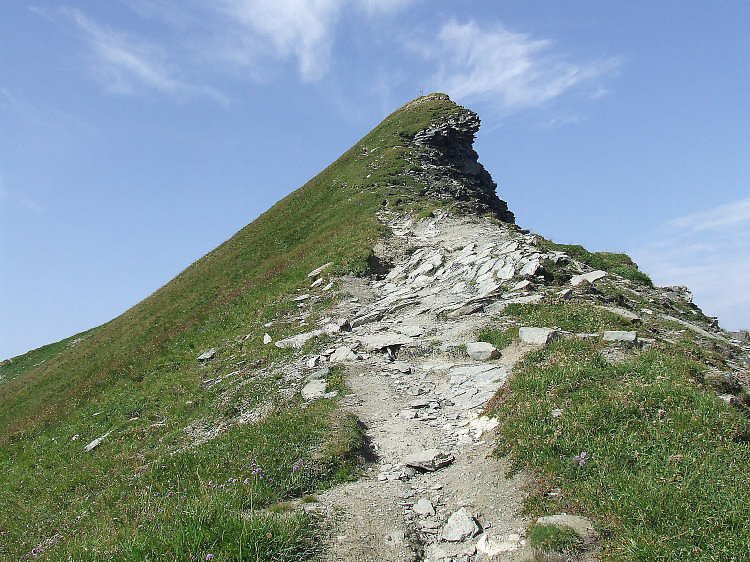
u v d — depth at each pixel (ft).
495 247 97.76
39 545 49.37
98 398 103.45
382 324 78.54
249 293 120.37
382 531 30.55
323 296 98.48
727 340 72.18
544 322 64.28
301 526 29.40
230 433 51.62
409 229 130.31
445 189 181.78
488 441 40.73
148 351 115.24
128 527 33.47
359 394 54.90
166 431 70.18
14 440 103.40
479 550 28.86
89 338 177.47
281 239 168.76
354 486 36.35
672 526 25.95
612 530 26.96
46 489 69.92
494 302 75.56
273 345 82.38
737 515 26.27
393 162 202.80
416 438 43.78
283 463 38.83
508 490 33.55
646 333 59.47
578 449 34.12
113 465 67.00
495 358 59.62
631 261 106.22
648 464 31.53
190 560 26.68
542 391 42.65
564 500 30.14
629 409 37.04
